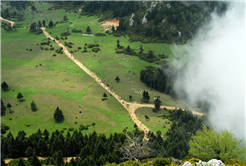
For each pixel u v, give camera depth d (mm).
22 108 143000
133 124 133375
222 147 58688
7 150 93625
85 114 141625
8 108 140750
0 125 121375
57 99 158125
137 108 155000
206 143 61156
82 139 103438
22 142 94875
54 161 86125
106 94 171375
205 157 59625
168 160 70500
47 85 178125
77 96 164500
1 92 160750
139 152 82875
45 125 127938
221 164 52219
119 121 136750
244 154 57844
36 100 154500
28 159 87375
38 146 94375
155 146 97562
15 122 128375
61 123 130875
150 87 197125
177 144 92125
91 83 189375
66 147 96812
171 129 120562
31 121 130750
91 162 83125
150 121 137500
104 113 144500
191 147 63906
